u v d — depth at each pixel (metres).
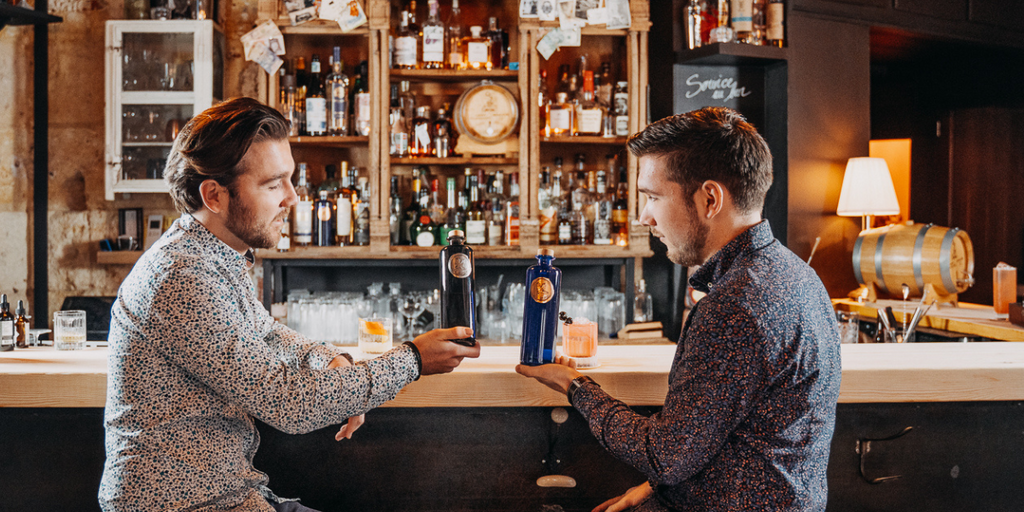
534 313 1.42
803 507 1.05
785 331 1.03
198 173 1.19
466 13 3.46
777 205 3.34
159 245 1.20
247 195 1.21
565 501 1.56
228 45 3.39
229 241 1.27
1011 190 4.31
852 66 3.39
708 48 3.12
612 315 3.29
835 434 1.55
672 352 1.73
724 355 1.03
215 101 3.26
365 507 1.56
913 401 1.52
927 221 4.57
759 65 3.33
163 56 3.18
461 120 3.26
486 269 3.51
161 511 1.13
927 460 1.57
